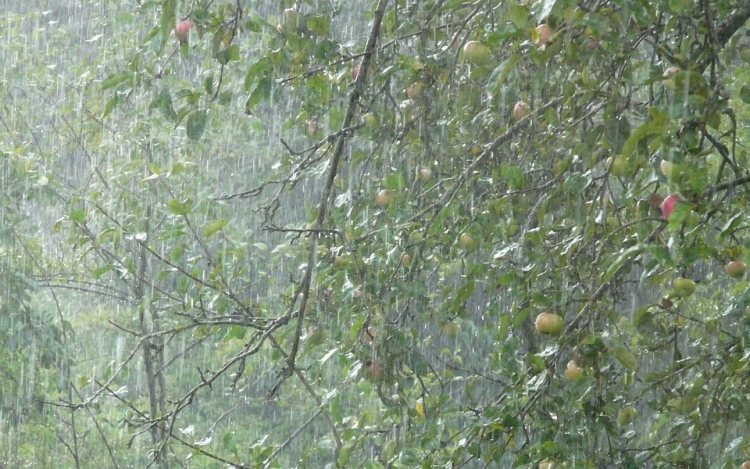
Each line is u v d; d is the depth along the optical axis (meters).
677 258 2.73
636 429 4.82
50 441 7.84
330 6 4.20
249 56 5.94
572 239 3.63
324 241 4.61
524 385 3.56
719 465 3.22
